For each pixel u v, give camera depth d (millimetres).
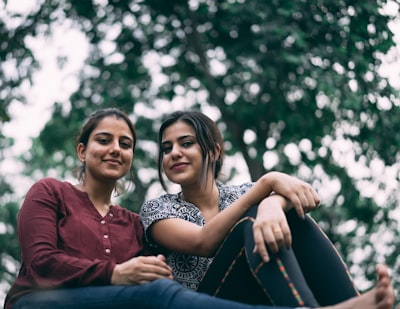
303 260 2254
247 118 8266
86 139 2779
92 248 2500
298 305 1949
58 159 12062
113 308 2113
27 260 2393
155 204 2729
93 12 8352
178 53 8836
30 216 2469
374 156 8156
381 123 7906
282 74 7738
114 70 8867
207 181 2842
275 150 8406
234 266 2227
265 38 7570
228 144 9539
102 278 2229
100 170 2678
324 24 7414
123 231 2629
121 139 2744
